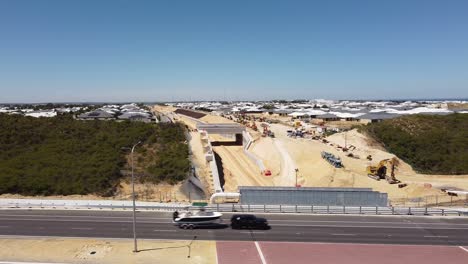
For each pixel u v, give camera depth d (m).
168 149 81.69
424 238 40.53
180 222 43.69
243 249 36.91
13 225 44.78
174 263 33.72
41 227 44.00
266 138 116.69
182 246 37.69
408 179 77.38
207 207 50.75
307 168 84.94
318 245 38.12
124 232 42.12
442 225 45.34
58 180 65.00
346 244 38.47
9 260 34.47
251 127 141.75
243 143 117.19
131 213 50.06
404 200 61.25
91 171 67.69
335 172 77.50
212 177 71.94
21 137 82.81
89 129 91.31
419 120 113.38
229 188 72.94
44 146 79.88
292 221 46.59
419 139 101.06
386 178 75.69
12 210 51.53
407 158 95.12
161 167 71.75
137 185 65.75
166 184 66.38
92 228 43.56
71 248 37.16
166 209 51.50
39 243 38.47
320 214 50.06
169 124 104.31
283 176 83.25
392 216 49.28
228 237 40.41
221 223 45.41
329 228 43.78
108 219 47.28
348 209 50.53
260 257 34.94
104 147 79.12
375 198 53.44
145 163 73.94
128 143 82.38
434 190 66.62
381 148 102.19
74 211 51.03
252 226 43.62
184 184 66.06
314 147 101.19
